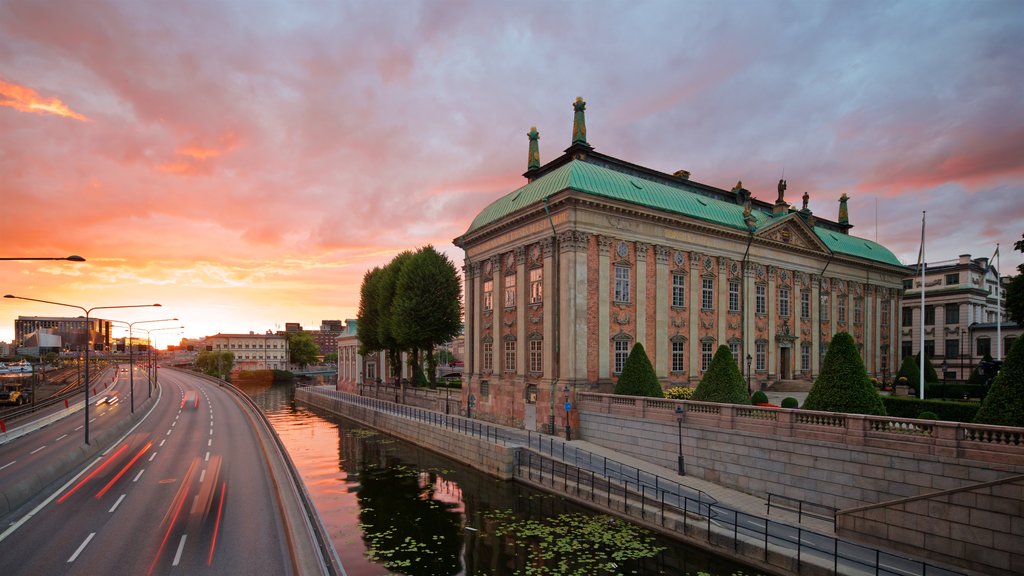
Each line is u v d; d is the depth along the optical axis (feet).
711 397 93.91
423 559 65.00
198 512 69.92
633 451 101.86
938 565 55.83
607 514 79.66
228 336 555.69
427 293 190.49
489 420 142.72
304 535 57.00
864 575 52.44
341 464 117.70
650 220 129.80
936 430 63.52
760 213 167.53
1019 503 51.72
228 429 148.56
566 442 111.04
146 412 190.39
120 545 58.34
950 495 56.49
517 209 130.72
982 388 139.74
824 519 71.31
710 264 142.61
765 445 80.69
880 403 78.48
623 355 124.67
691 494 80.38
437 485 99.14
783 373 162.40
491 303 147.74
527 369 129.59
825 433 73.97
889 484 66.95
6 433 141.49
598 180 125.59
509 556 65.67
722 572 60.44
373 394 249.55
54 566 52.85
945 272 223.51
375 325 231.09
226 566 52.80
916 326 232.12
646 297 129.29
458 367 435.53
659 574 60.18
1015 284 118.73
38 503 74.33
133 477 89.51
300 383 429.38
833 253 173.68
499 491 94.27
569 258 117.19
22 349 518.37
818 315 170.71
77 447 107.55
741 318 148.36
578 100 138.00
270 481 86.33
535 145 150.61
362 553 67.05
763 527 67.26
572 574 60.34
